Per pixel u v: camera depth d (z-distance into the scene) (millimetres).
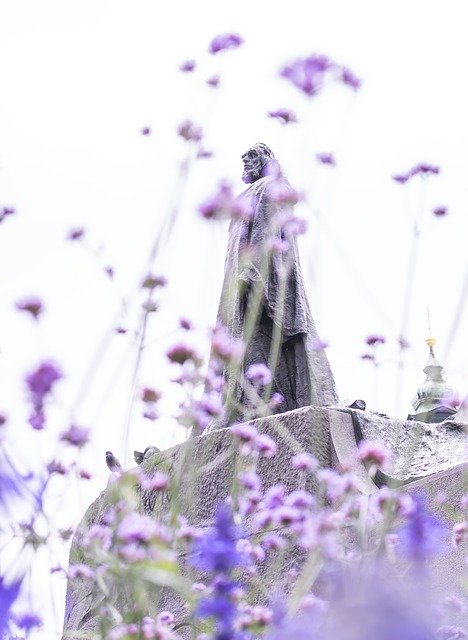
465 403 5359
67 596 10227
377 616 2578
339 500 5980
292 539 6344
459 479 7453
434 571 6836
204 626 4715
